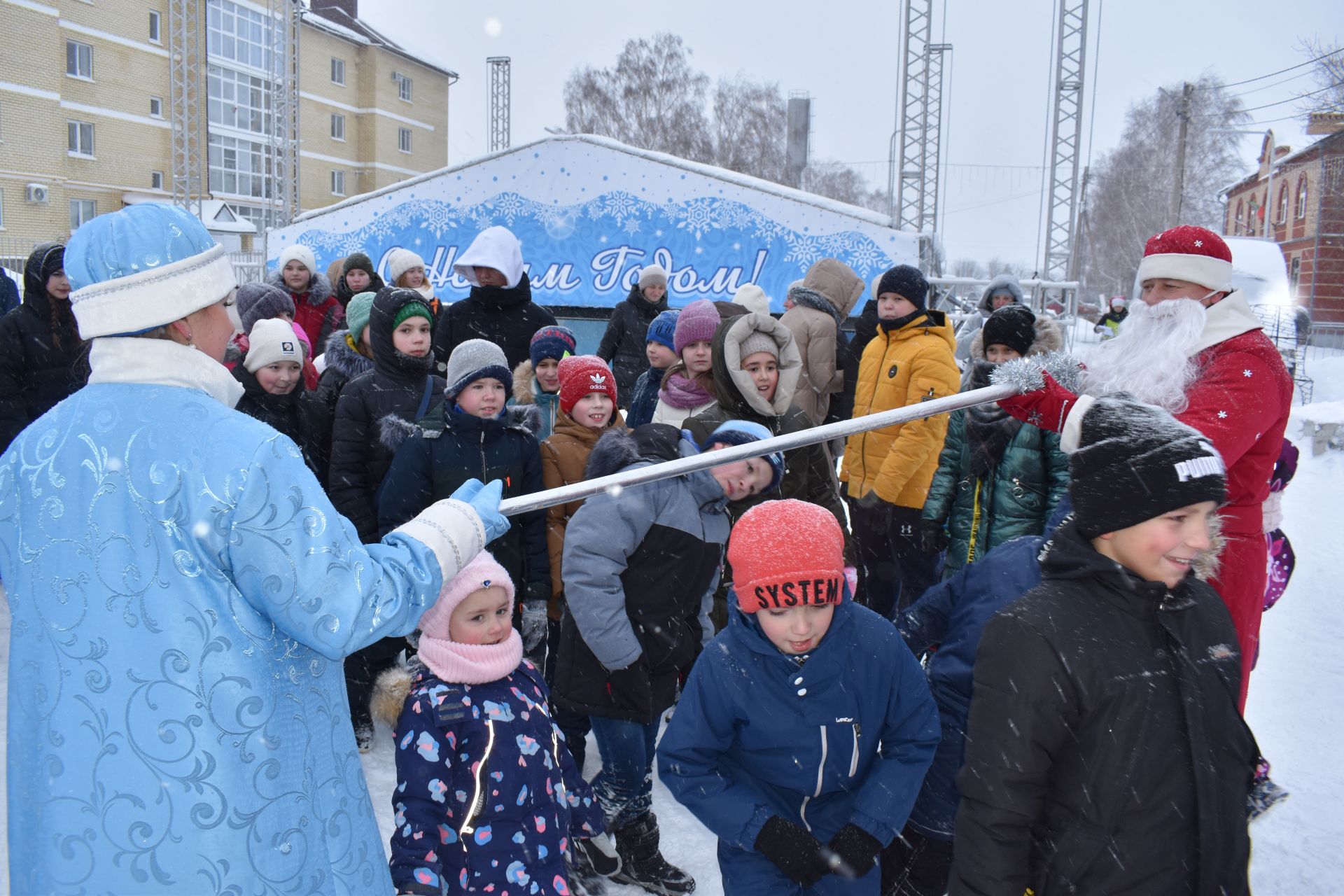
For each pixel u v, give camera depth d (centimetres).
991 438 403
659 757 227
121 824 139
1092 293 5191
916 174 2442
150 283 150
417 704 222
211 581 143
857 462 476
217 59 3897
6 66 2933
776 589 209
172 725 140
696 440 352
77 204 3216
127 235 151
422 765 216
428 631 228
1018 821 172
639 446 293
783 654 219
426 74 4800
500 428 361
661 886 301
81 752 141
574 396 378
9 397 468
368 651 381
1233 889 172
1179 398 254
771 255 1159
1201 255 262
